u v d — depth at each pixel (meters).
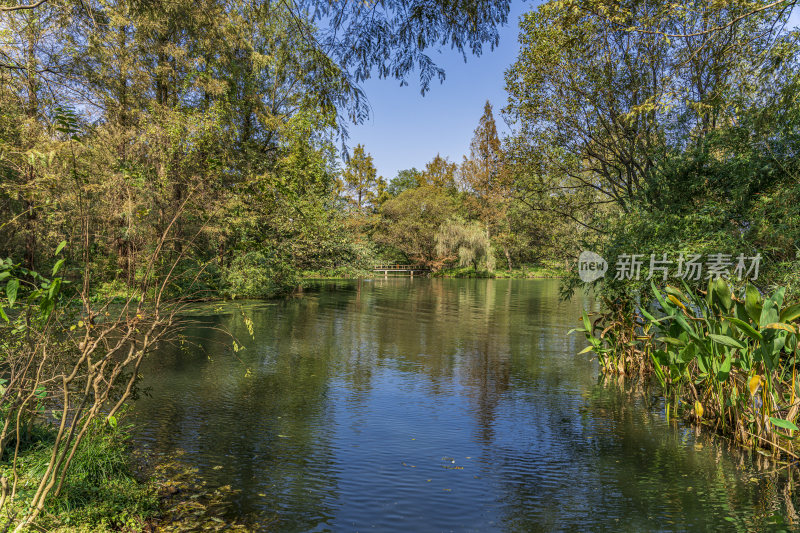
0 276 2.42
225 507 3.37
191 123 10.77
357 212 50.69
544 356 9.24
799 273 6.19
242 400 6.09
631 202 9.69
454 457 4.43
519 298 22.25
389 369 8.02
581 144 11.69
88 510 3.03
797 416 4.94
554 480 3.98
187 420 5.27
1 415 3.44
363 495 3.63
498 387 6.98
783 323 4.49
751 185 7.34
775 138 7.20
